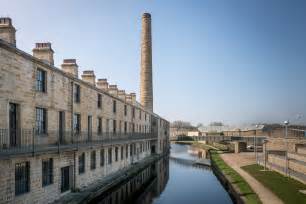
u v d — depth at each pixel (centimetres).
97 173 3133
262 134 9238
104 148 3356
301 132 8169
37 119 2105
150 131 6531
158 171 4844
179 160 6444
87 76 3203
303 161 3572
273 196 2405
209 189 3356
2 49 1706
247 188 2744
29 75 1975
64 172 2462
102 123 3372
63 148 2217
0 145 1669
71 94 2584
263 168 3994
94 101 3138
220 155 6262
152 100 7950
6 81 1742
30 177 1931
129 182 3825
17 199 1792
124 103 4328
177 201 2831
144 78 7888
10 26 1877
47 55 2292
